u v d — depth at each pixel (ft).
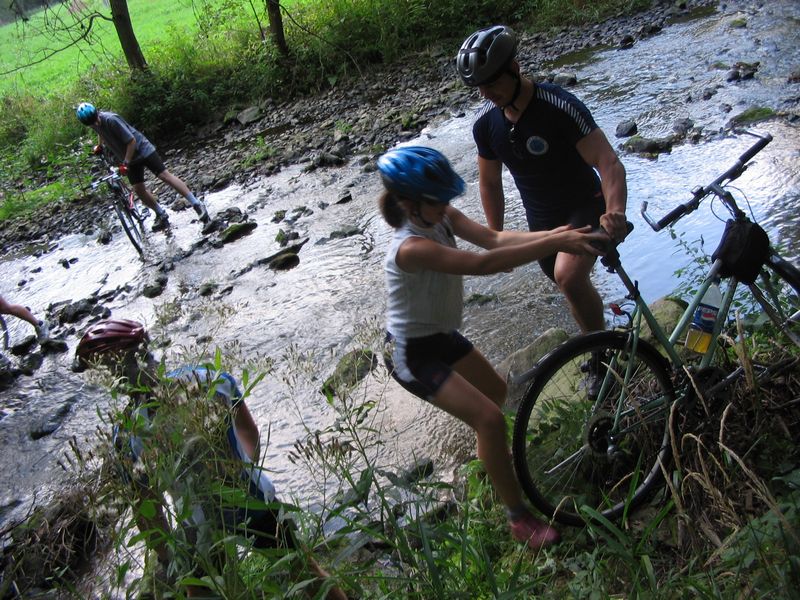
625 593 9.04
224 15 53.36
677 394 10.36
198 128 46.50
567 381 12.03
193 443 8.04
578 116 11.45
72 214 37.58
